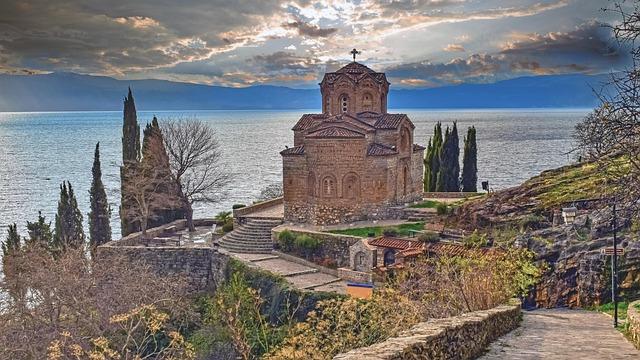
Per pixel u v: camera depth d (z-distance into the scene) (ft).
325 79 181.37
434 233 133.18
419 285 82.02
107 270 116.37
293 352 63.36
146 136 203.72
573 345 54.95
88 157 654.12
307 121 180.86
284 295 122.21
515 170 431.84
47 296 96.89
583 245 89.10
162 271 156.35
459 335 47.78
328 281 130.31
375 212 161.17
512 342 56.59
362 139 158.40
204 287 154.10
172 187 202.90
